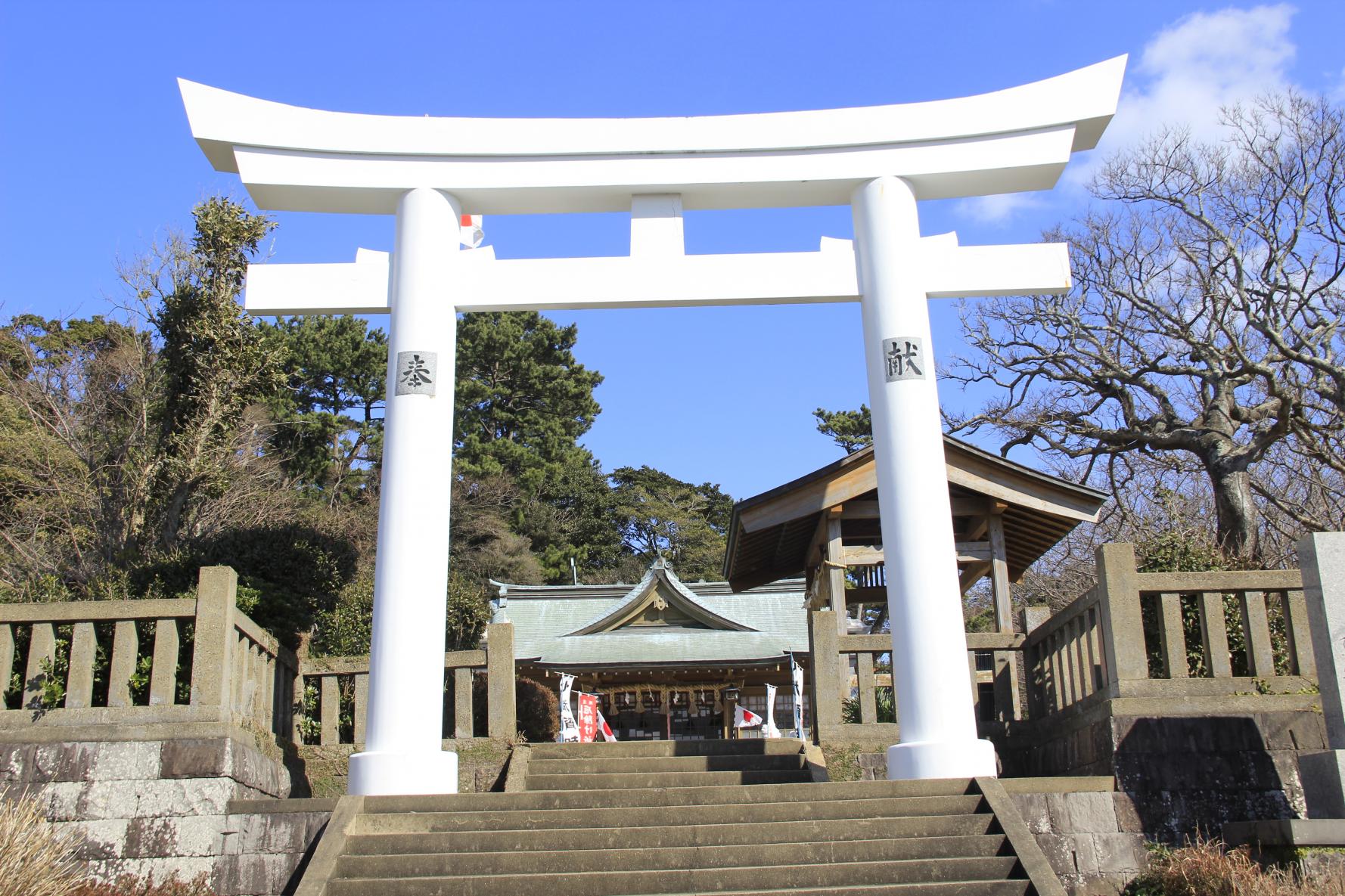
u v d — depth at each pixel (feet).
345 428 121.60
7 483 67.10
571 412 152.25
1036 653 35.91
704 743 32.22
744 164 32.78
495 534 123.44
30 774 25.76
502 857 22.62
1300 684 27.48
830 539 44.80
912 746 27.61
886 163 32.65
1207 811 26.00
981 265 32.30
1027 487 43.52
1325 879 20.52
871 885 21.85
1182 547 34.12
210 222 55.83
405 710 27.71
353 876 22.50
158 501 55.83
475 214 34.14
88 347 84.89
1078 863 25.41
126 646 27.55
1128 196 81.76
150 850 25.36
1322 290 73.82
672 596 77.66
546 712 64.64
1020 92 33.14
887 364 30.71
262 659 31.14
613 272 32.48
